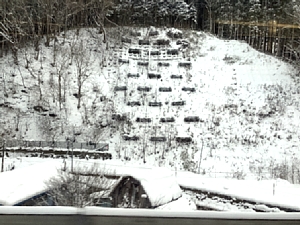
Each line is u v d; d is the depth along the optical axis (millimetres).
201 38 45656
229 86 37750
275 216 3029
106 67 38844
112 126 32406
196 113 34125
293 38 45344
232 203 19141
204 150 29969
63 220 2951
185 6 49594
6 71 36500
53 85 35250
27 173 17094
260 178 25328
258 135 31656
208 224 3000
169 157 29000
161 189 17641
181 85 37469
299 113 34281
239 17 49344
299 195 19141
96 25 44656
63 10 41438
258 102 35562
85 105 34000
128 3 47375
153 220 2975
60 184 14656
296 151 29969
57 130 31672
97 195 15852
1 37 39719
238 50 43938
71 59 37875
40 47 39812
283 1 47656
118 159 27922
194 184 20469
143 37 43656
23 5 39281
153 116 33500
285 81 38750
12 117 32250
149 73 38156
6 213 2926
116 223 2967
